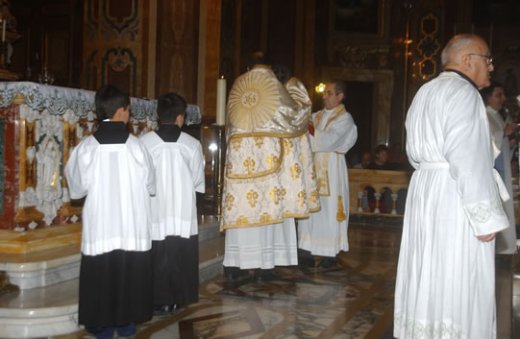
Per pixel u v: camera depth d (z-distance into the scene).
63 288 4.18
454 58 3.15
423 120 3.11
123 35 10.16
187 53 10.15
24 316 3.68
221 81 6.71
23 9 14.87
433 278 3.05
